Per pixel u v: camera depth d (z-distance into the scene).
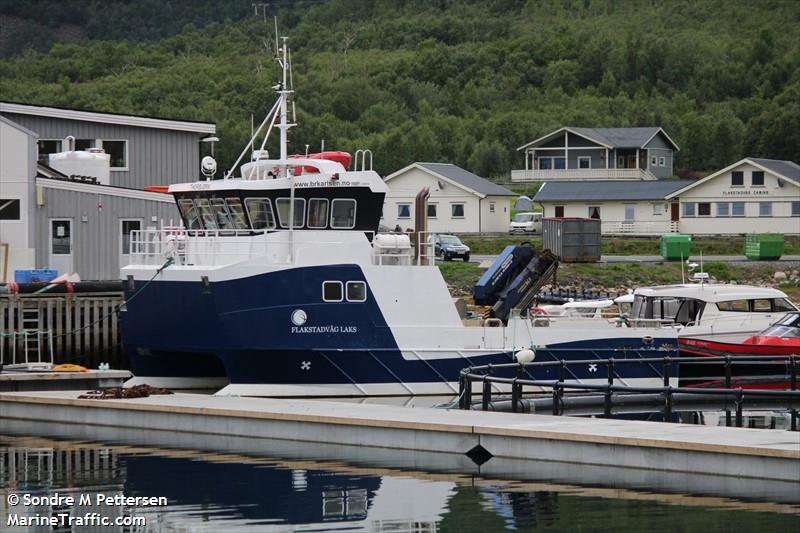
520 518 27.33
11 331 50.44
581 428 33.16
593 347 47.25
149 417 39.06
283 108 46.50
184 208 46.59
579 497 29.02
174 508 28.97
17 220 60.75
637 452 31.16
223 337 42.81
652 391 35.75
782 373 48.34
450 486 30.52
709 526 26.33
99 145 74.56
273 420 36.84
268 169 45.56
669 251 100.31
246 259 43.41
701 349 48.41
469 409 38.31
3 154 60.50
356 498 29.53
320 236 44.56
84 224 61.88
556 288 82.69
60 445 36.75
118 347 52.59
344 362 43.72
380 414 36.38
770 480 29.36
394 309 44.31
